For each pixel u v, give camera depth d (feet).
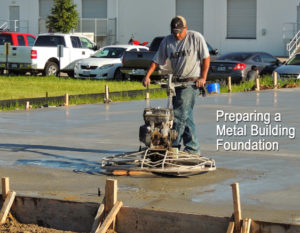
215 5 126.72
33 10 142.92
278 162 30.04
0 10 145.59
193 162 28.43
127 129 41.19
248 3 123.95
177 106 28.37
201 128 41.29
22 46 96.37
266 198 23.22
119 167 27.09
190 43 28.07
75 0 138.31
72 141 36.27
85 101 61.26
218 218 18.76
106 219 19.63
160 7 132.46
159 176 26.89
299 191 24.31
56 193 24.11
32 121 45.78
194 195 23.66
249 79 78.79
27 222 21.24
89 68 91.71
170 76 27.50
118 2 135.74
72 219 20.59
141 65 86.17
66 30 126.21
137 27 134.82
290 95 64.49
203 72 28.30
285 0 120.47
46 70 96.58
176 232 19.26
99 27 136.77
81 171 27.96
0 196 21.63
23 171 28.04
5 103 60.44
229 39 126.00
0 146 34.68
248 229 18.20
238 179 26.32
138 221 19.70
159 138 26.78
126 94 68.54
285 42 120.26
